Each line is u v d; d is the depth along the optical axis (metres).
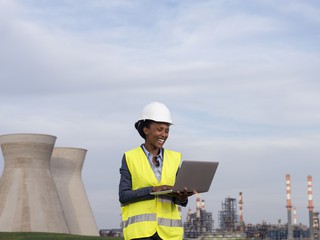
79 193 100.00
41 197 88.44
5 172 89.81
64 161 99.75
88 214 100.44
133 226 7.06
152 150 7.28
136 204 7.10
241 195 172.00
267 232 162.25
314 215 171.50
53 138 91.31
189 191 6.91
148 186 7.04
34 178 88.62
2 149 90.75
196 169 6.84
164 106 7.27
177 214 7.29
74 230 98.06
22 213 87.12
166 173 7.19
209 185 7.09
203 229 148.12
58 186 98.62
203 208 165.12
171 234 7.13
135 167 7.16
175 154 7.39
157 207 7.08
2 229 86.56
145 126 7.23
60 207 90.75
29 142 88.81
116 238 54.62
